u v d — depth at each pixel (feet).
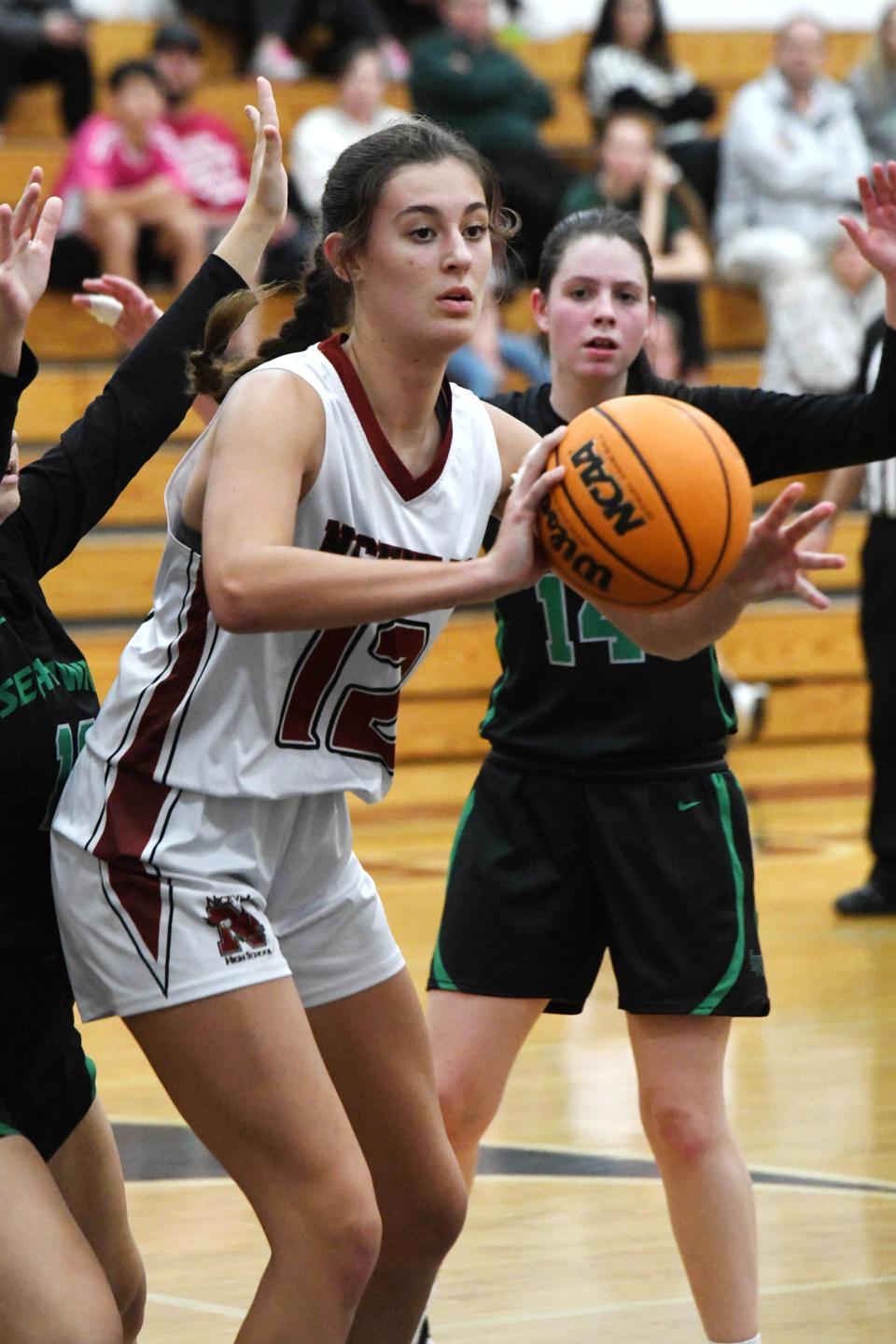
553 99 69.05
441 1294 22.38
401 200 15.37
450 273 15.44
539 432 22.27
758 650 66.85
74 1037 17.15
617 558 14.76
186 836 15.52
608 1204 25.57
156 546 62.03
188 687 15.60
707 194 73.26
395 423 16.03
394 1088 16.70
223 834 15.64
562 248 21.86
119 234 64.85
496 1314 21.71
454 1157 17.08
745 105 71.61
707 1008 20.01
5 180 69.56
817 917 44.04
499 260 22.71
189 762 15.57
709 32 83.66
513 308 70.44
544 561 15.20
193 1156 27.76
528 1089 31.22
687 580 14.90
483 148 65.98
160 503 63.72
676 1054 20.12
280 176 19.42
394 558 16.03
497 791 21.36
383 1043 16.66
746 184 71.77
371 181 15.46
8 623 16.53
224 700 15.56
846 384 65.26
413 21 76.84
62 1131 16.87
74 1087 16.97
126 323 21.40
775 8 85.20
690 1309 21.83
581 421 15.11
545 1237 24.32
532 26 82.23
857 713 68.08
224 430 15.25
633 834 20.67
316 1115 15.12
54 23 69.82
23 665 16.44
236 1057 15.17
